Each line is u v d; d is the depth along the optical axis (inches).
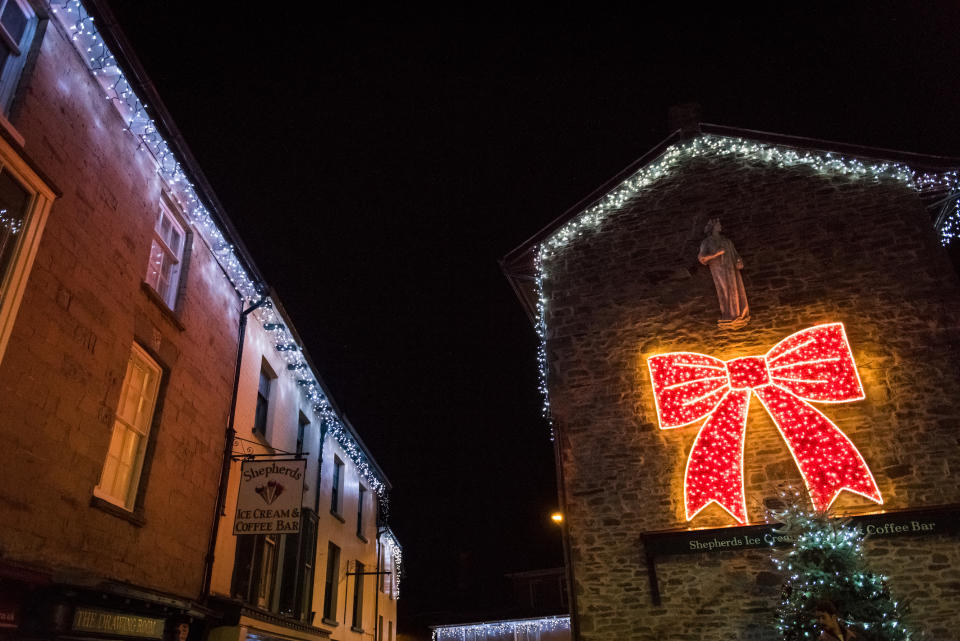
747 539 377.7
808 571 336.5
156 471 335.3
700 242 466.9
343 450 711.1
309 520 541.3
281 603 478.3
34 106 254.5
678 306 452.1
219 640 366.3
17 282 235.1
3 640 218.1
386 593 866.8
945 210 464.1
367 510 804.0
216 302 425.7
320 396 613.6
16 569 215.3
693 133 503.8
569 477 421.1
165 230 378.3
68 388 266.2
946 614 341.7
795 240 450.0
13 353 235.8
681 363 434.3
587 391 442.6
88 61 292.8
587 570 394.6
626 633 375.6
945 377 390.6
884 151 455.5
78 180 280.7
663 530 393.1
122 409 320.8
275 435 510.3
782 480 390.0
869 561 360.5
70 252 271.9
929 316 406.9
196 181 382.6
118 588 261.4
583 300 472.1
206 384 402.3
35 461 244.8
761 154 484.1
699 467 403.9
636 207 493.0
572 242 494.0
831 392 403.2
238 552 425.1
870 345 409.4
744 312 433.1
